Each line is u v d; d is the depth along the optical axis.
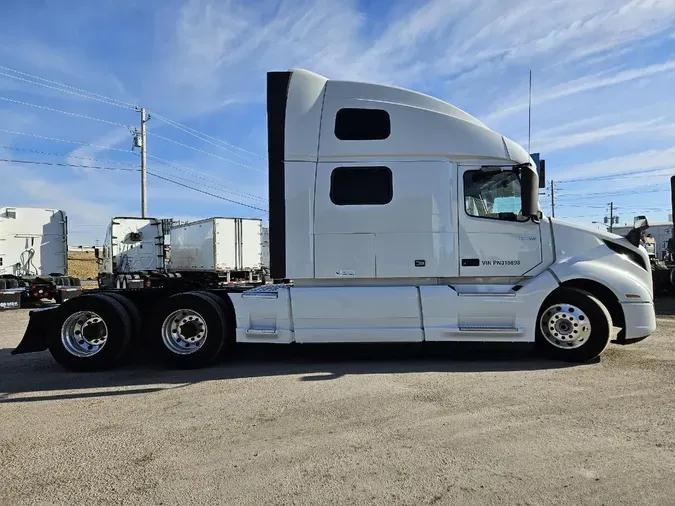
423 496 2.89
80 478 3.21
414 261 6.20
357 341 6.18
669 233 27.47
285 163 6.28
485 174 6.24
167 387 5.40
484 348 6.15
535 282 6.05
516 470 3.20
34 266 18.28
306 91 6.36
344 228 6.23
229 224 21.06
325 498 2.90
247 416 4.35
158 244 22.39
